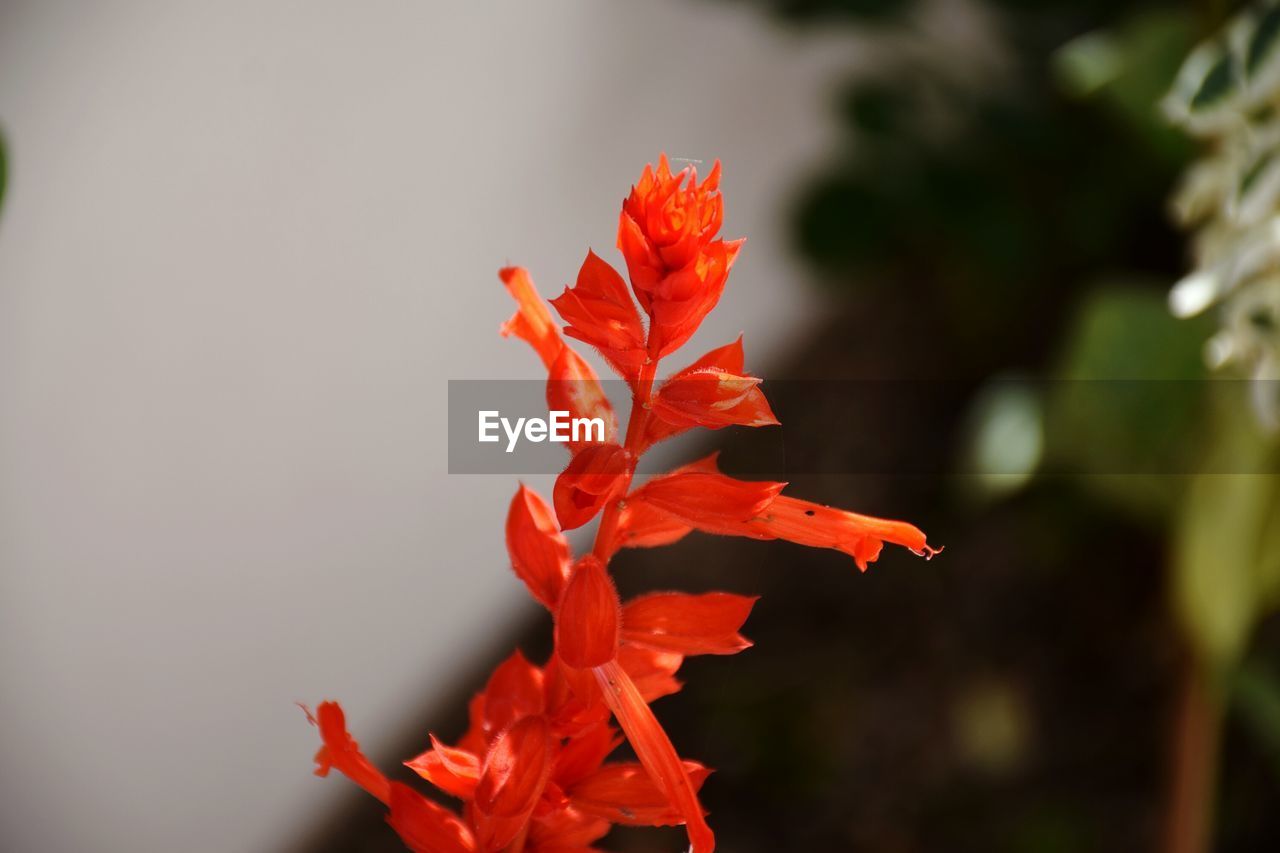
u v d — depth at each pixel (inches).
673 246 16.7
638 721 17.2
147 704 50.0
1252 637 51.2
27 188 43.5
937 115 63.3
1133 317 42.9
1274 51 29.9
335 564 54.7
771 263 70.5
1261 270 33.4
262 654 52.9
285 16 48.7
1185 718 45.8
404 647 57.2
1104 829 51.7
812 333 73.5
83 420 46.8
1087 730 55.8
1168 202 57.6
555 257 59.5
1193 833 45.7
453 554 58.2
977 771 55.0
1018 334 67.8
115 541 48.3
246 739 52.8
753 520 17.3
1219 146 41.3
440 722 57.8
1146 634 59.1
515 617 61.1
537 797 17.2
